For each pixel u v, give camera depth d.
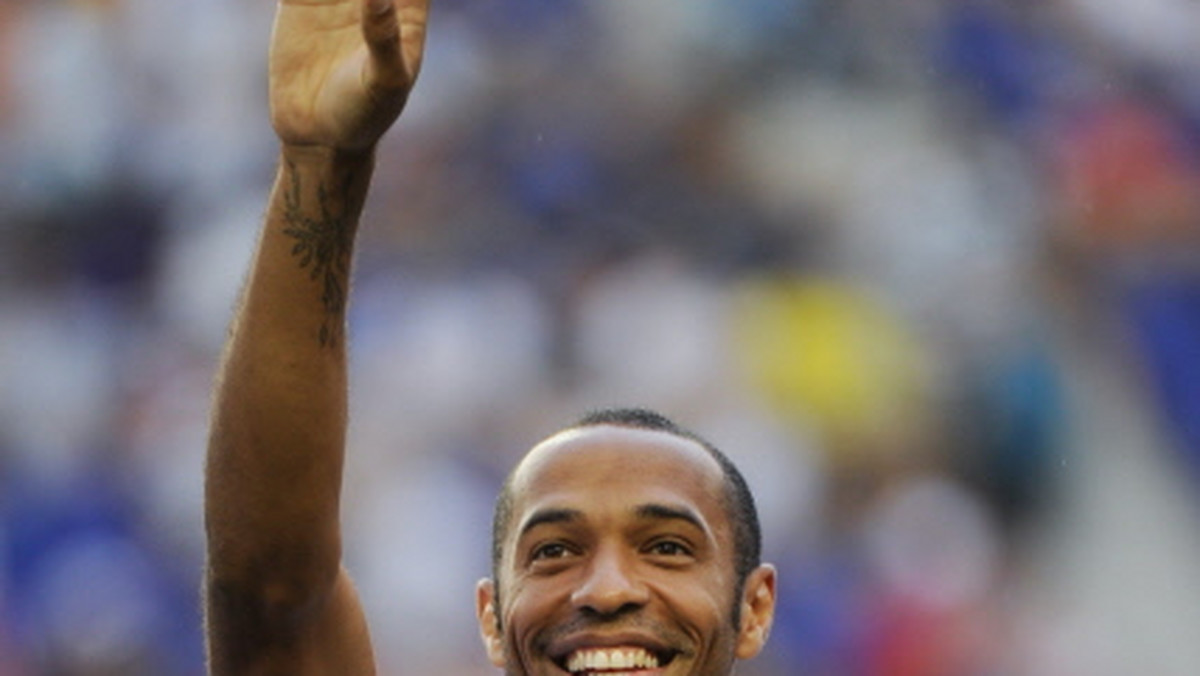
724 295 41.22
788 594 36.06
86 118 43.97
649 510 12.52
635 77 44.97
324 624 12.34
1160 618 38.50
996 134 45.44
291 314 11.92
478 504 36.62
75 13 45.09
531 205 42.53
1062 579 38.84
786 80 45.72
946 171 44.47
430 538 35.59
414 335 38.66
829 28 46.31
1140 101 46.03
